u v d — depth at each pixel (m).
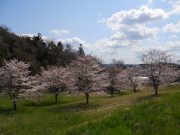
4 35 120.75
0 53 100.06
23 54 107.31
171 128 8.45
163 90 63.09
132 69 77.81
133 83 77.25
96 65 53.56
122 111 10.45
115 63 112.44
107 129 9.05
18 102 57.28
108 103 46.78
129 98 51.19
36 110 45.66
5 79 48.91
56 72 61.59
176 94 11.66
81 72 49.91
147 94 55.88
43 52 125.06
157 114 9.61
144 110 10.12
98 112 35.75
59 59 125.56
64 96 69.19
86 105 46.84
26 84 50.31
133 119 9.49
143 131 8.61
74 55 138.88
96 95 70.06
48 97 66.75
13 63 52.03
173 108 9.91
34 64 104.81
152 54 79.88
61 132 10.49
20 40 125.00
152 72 53.28
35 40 134.38
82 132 9.52
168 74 54.09
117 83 70.44
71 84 51.38
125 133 8.59
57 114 39.53
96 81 50.31
